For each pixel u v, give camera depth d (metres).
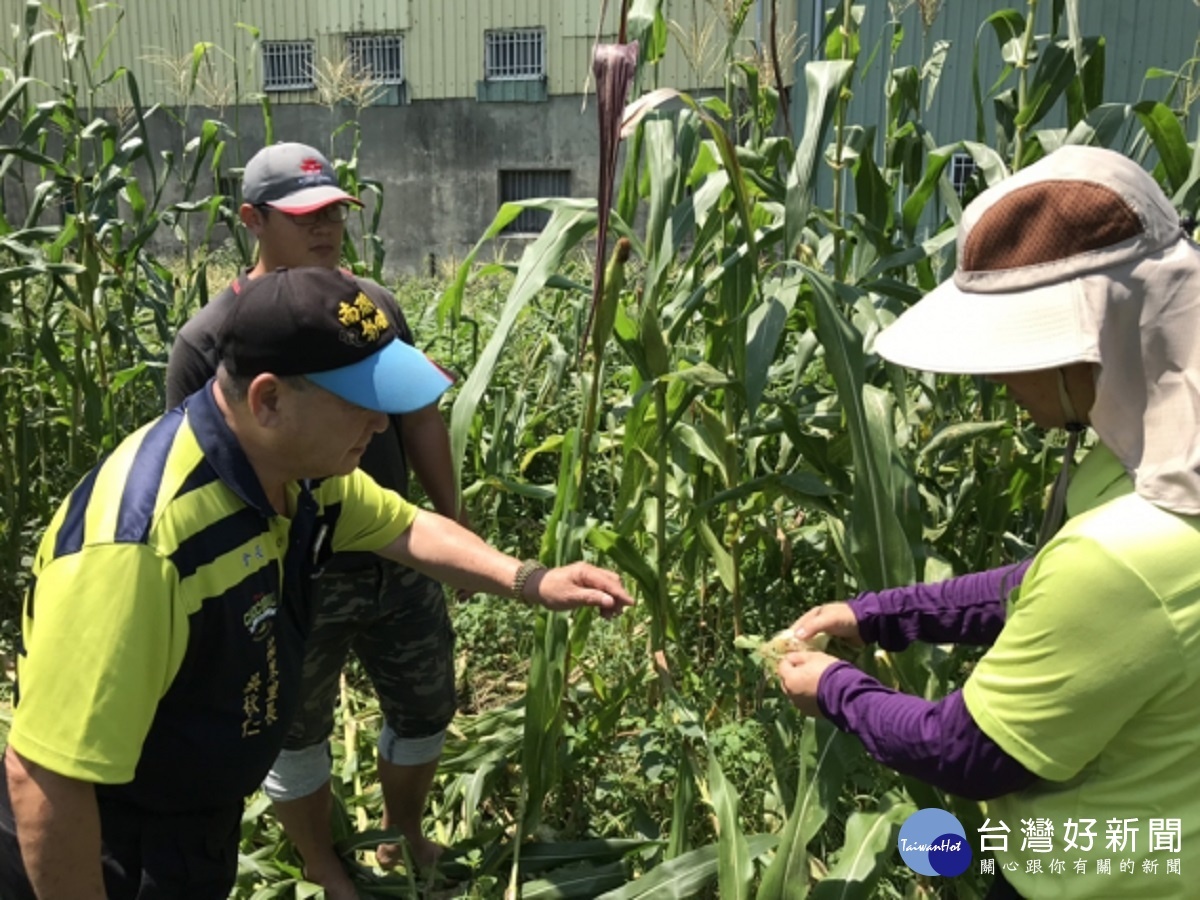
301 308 1.48
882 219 2.88
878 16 10.08
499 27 14.81
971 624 1.97
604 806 3.02
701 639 3.42
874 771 2.74
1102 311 1.34
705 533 2.99
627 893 2.43
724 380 2.46
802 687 1.81
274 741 1.78
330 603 2.43
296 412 1.52
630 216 2.85
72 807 1.50
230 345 1.52
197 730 1.64
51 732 1.46
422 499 4.74
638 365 2.55
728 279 2.64
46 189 4.52
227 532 1.55
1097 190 1.36
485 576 2.20
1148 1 10.04
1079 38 2.78
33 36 4.46
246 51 15.29
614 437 3.88
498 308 6.43
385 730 2.82
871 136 2.89
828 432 3.18
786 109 2.81
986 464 3.19
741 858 2.34
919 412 3.25
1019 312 1.39
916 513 2.38
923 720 1.59
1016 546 3.20
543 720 2.63
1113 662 1.36
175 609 1.50
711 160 2.85
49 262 4.45
